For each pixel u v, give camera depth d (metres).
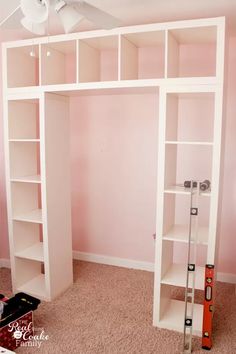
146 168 3.25
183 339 2.16
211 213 2.19
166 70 2.21
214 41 2.51
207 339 2.12
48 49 2.64
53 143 2.70
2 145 3.27
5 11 2.47
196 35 2.33
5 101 2.71
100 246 3.55
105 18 1.76
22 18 1.83
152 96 3.13
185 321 2.13
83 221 3.58
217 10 2.41
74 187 3.56
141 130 3.21
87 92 2.64
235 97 2.87
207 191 2.28
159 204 2.29
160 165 2.26
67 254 2.95
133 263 3.42
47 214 2.65
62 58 2.86
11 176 2.79
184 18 2.59
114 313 2.56
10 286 3.02
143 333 2.30
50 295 2.72
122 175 3.35
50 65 2.69
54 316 2.51
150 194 3.27
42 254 2.84
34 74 3.00
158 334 2.29
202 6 2.33
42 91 2.55
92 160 3.45
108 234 3.50
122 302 2.72
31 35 3.01
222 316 2.53
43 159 2.60
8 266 3.47
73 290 2.93
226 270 3.11
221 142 2.17
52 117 2.67
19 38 3.09
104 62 3.21
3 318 2.12
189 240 2.21
